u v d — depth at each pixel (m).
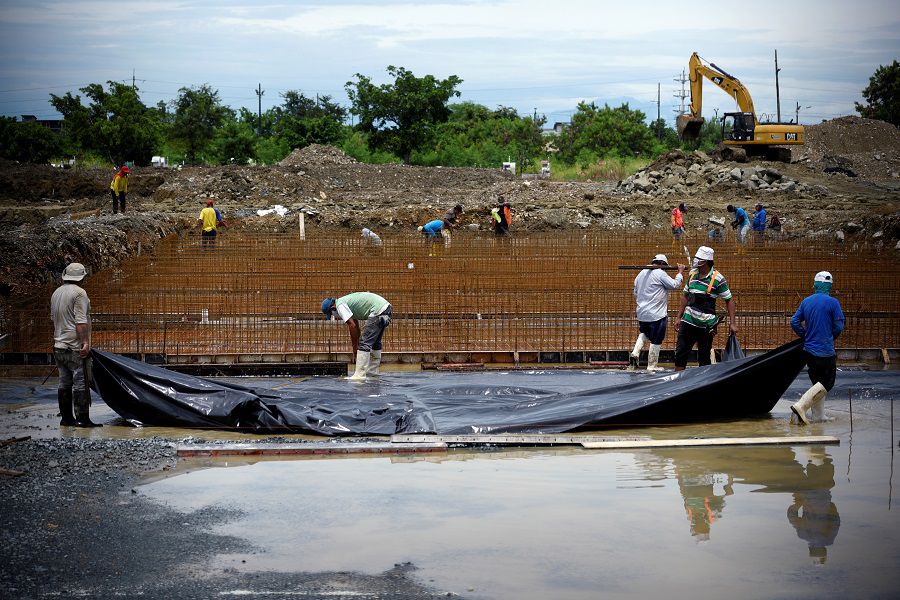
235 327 13.54
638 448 7.83
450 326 13.98
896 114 76.19
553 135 83.31
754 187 34.75
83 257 18.50
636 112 73.50
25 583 4.65
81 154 56.69
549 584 4.61
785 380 9.10
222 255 18.02
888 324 14.84
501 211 24.03
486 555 5.05
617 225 30.23
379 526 5.57
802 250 18.86
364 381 10.97
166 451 7.66
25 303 13.34
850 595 4.45
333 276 16.06
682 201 33.25
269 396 9.34
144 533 5.46
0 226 31.08
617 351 12.96
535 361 12.91
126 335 13.90
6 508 5.96
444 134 66.56
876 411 9.48
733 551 5.08
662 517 5.72
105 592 4.54
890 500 6.07
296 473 6.93
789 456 7.45
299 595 4.48
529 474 6.88
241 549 5.17
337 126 59.38
